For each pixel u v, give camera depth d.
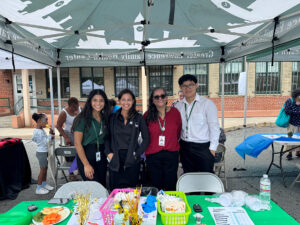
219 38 3.95
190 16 3.23
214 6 2.84
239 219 1.54
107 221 1.43
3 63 4.42
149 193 1.83
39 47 3.52
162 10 3.10
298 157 5.43
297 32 2.52
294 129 4.98
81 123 2.51
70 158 3.97
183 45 4.40
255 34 3.22
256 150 3.97
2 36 2.46
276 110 11.35
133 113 2.47
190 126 2.73
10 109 11.36
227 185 3.97
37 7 2.43
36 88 12.00
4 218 1.47
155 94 2.45
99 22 3.34
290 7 2.52
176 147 2.61
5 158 3.74
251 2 2.53
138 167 2.58
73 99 4.10
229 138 7.80
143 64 4.53
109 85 12.10
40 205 1.79
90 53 4.41
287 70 11.62
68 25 3.21
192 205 1.76
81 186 2.11
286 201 3.34
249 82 11.68
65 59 4.39
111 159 2.46
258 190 3.75
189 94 2.68
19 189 3.82
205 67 11.77
